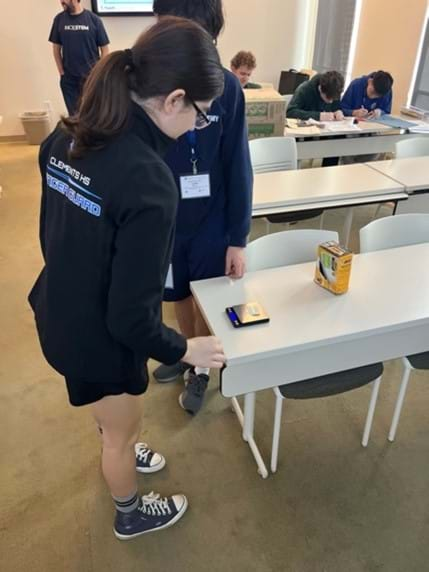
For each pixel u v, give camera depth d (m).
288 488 1.71
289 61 6.10
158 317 0.91
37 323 1.12
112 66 0.80
